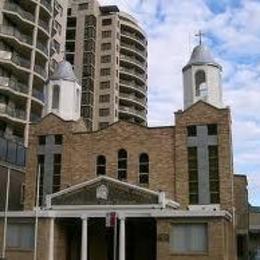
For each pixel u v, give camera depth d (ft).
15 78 219.82
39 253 125.59
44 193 152.35
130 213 125.39
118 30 340.59
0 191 161.48
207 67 162.09
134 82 345.72
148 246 143.64
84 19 335.06
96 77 328.49
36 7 230.48
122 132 152.15
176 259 117.29
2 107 205.36
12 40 214.90
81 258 129.08
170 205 132.46
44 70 229.86
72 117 166.50
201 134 144.87
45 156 156.15
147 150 148.56
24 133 212.02
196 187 141.59
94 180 132.46
